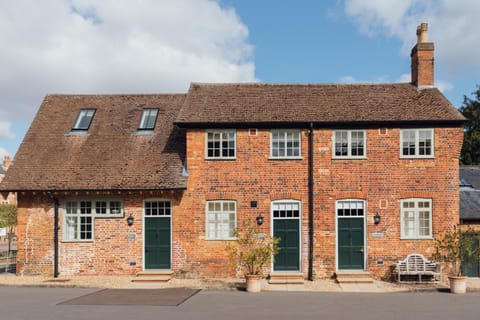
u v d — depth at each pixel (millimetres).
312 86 20281
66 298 13875
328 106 18609
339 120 17609
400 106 18328
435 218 17484
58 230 18141
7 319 11133
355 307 12633
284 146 18094
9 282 16609
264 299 13805
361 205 17781
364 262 17562
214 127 18062
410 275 17219
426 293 15023
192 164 18078
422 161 17641
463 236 16953
